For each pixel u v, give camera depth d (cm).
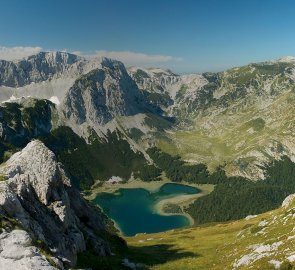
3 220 4934
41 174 7431
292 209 10150
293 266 5375
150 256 9819
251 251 7881
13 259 4038
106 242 8938
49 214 7062
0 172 7225
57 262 4350
